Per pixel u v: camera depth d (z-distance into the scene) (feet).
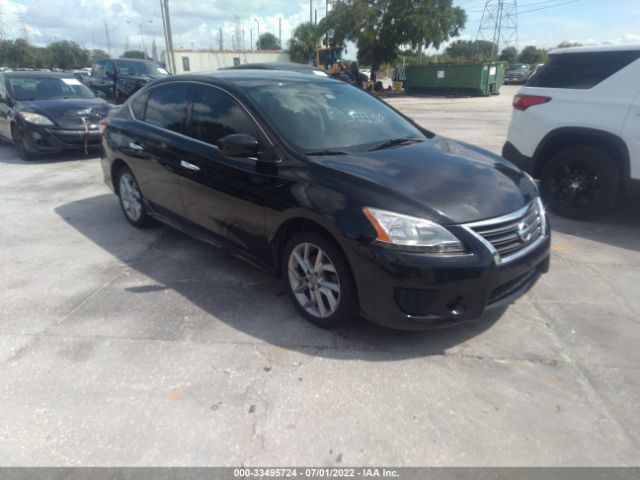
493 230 9.41
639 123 15.53
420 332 10.55
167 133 14.12
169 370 9.29
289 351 9.89
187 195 13.48
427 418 8.09
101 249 15.34
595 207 17.26
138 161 15.25
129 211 17.12
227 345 10.09
